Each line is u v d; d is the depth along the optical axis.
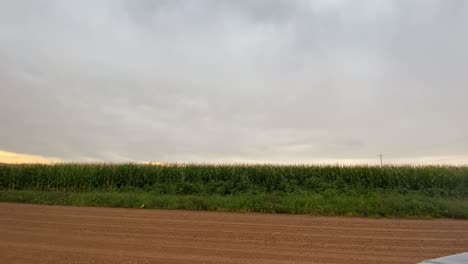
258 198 14.74
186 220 10.67
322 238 8.44
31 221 10.43
